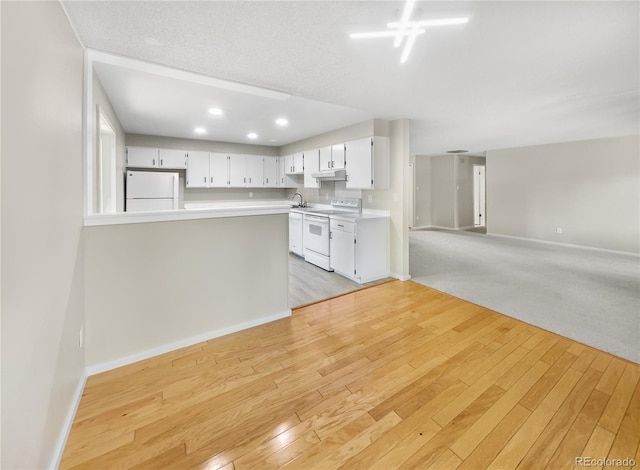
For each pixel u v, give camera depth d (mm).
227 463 1354
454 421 1595
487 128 4641
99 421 1600
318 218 4688
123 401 1756
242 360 2184
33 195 1109
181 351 2305
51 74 1324
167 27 1750
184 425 1578
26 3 1067
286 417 1635
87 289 1983
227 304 2568
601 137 5652
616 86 2779
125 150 4719
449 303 3250
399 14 1628
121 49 2006
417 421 1599
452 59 2188
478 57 2156
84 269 1960
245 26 1746
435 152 8250
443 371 2041
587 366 2074
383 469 1322
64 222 1497
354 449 1428
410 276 4227
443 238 7379
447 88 2789
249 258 2664
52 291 1307
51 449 1297
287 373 2029
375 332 2605
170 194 4562
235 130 4633
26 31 1063
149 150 4938
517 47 2018
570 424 1564
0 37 877
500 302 3260
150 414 1654
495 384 1898
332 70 2371
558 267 4660
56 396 1363
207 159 5465
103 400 1762
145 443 1461
